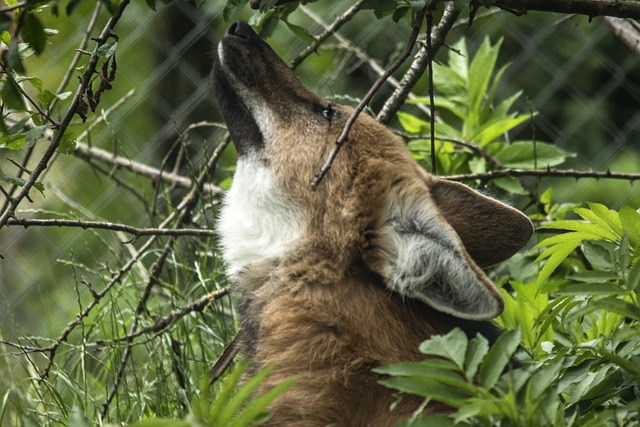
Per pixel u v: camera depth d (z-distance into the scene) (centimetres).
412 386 486
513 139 1480
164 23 1516
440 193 677
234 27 744
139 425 459
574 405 590
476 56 1070
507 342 504
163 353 856
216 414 478
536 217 998
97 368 1022
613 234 657
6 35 614
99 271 1148
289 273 635
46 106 644
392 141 675
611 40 1495
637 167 1488
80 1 549
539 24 1492
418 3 622
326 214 646
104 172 1148
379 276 625
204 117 1453
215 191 990
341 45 1227
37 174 625
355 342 607
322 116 691
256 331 650
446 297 580
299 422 590
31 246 1378
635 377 566
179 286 1026
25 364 972
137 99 1488
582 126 1495
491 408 476
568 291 575
